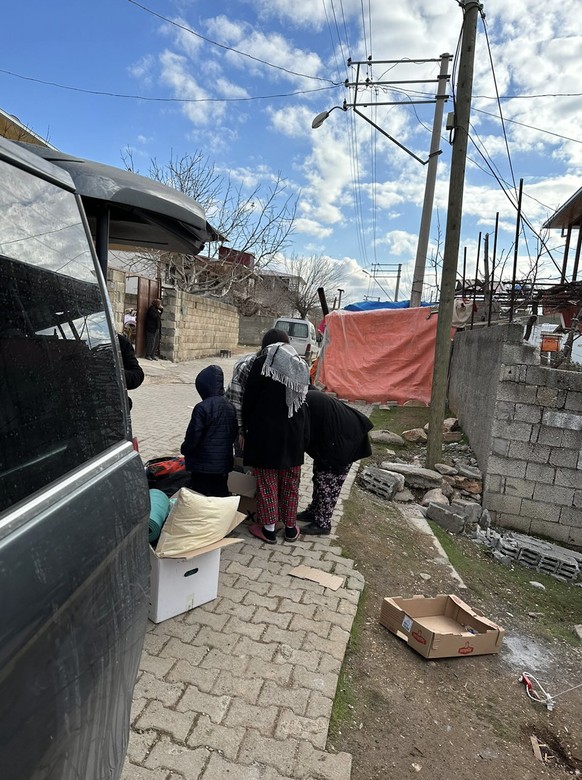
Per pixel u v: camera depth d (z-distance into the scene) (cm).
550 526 568
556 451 558
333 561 384
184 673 253
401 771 223
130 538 145
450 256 625
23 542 99
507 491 578
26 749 90
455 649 311
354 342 1145
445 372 636
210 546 290
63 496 118
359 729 241
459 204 620
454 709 271
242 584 337
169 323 1567
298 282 4300
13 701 88
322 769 211
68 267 146
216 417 367
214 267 2312
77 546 115
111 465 145
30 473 110
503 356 566
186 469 384
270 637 288
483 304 1055
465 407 842
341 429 402
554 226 1137
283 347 365
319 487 423
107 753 130
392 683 279
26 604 94
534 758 247
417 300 1240
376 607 348
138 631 150
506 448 574
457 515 547
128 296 1461
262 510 394
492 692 292
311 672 265
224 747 215
